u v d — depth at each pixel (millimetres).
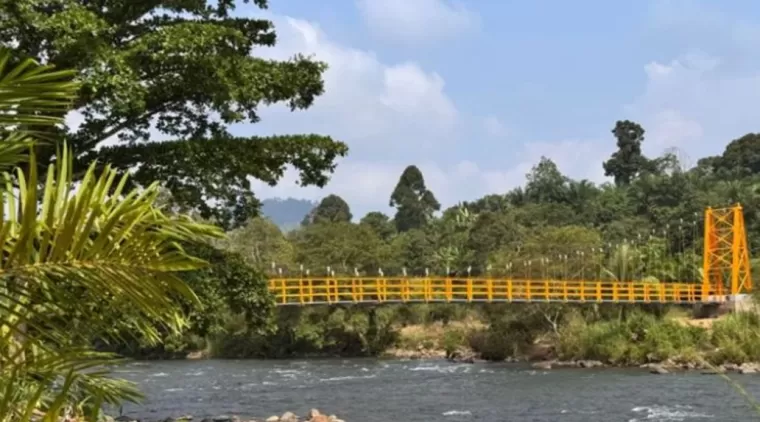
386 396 26531
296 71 13086
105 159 12055
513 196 92062
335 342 49094
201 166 12414
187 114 13984
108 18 12562
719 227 52875
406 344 48594
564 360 39531
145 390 28172
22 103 3236
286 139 13203
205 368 39375
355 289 35531
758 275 46312
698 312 44688
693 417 21062
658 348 37000
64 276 3180
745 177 89562
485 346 43094
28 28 10102
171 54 11141
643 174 94500
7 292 3432
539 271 48562
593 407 23344
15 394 3727
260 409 23047
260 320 14125
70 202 3141
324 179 13758
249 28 14242
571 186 89250
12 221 3242
